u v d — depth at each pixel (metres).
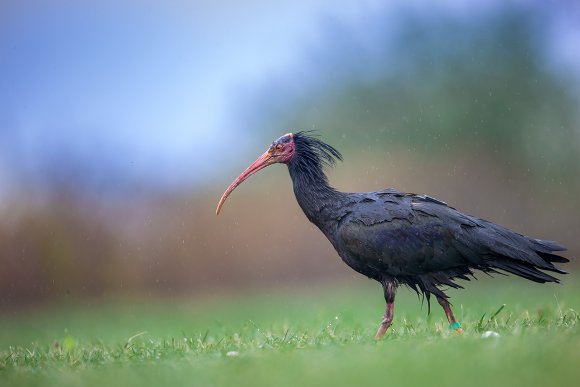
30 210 27.84
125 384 7.36
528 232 32.09
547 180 32.38
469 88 34.00
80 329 18.77
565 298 16.44
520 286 23.77
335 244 11.03
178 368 8.05
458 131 33.03
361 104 34.53
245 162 31.38
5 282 27.62
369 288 26.81
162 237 28.41
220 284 28.39
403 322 11.66
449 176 32.22
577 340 8.02
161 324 18.62
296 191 11.43
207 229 28.59
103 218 28.23
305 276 28.78
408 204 10.70
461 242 10.40
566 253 31.47
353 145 33.56
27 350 11.09
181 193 28.86
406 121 33.66
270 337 10.53
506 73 34.25
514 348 7.59
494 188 32.31
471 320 11.62
